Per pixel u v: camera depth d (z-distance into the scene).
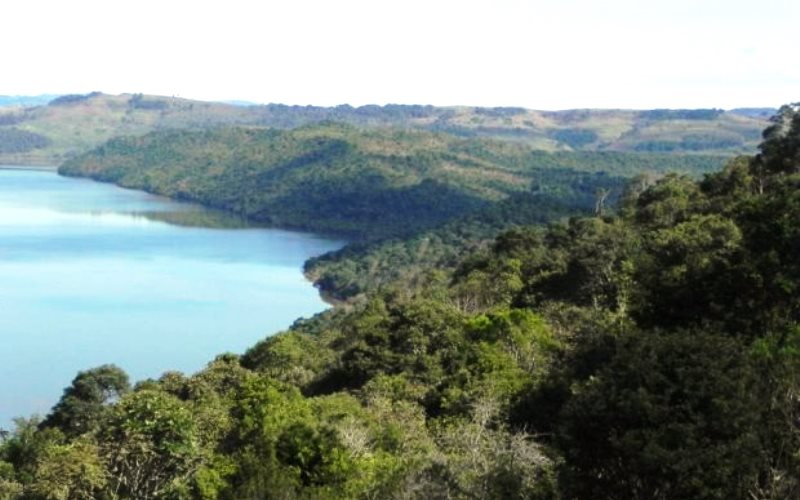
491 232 161.25
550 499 18.38
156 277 145.38
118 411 34.00
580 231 80.50
